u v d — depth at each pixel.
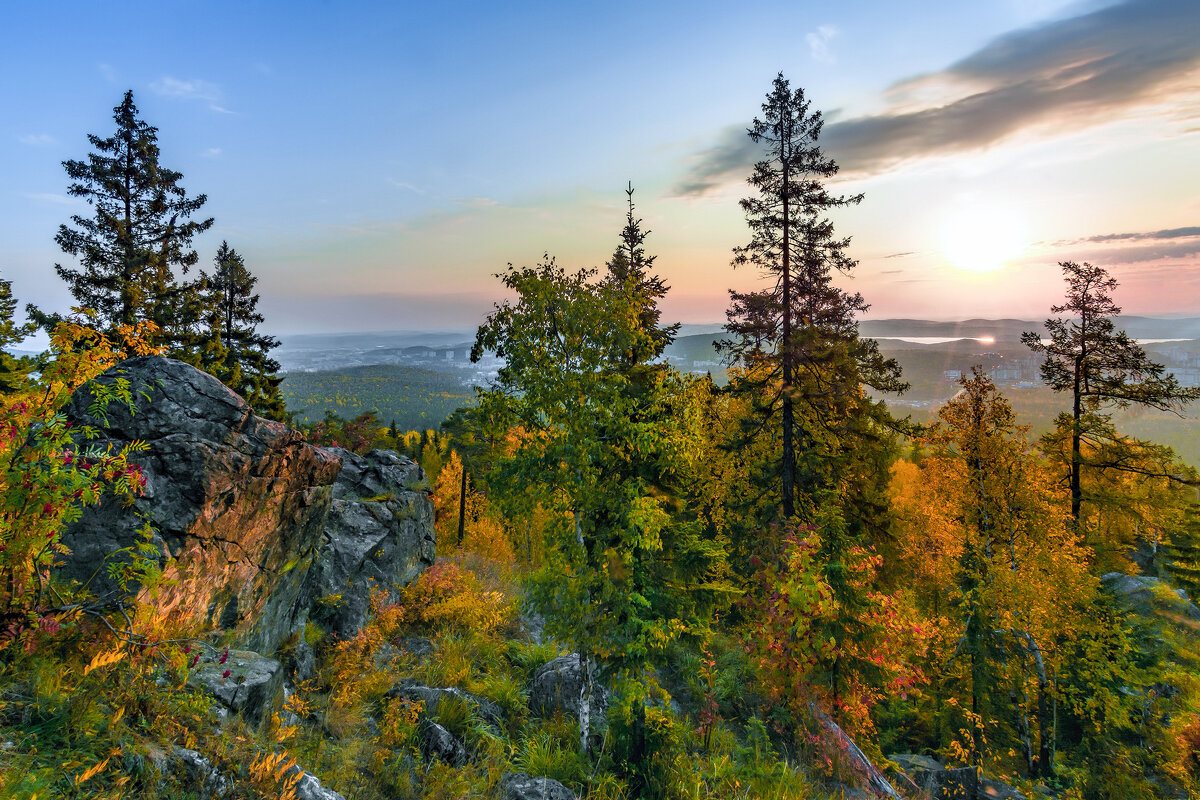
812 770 11.13
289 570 9.23
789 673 12.15
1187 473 27.61
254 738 5.17
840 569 14.14
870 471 19.02
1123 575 24.42
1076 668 19.45
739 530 17.83
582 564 9.96
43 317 18.66
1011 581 16.95
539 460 10.11
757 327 16.31
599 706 11.52
